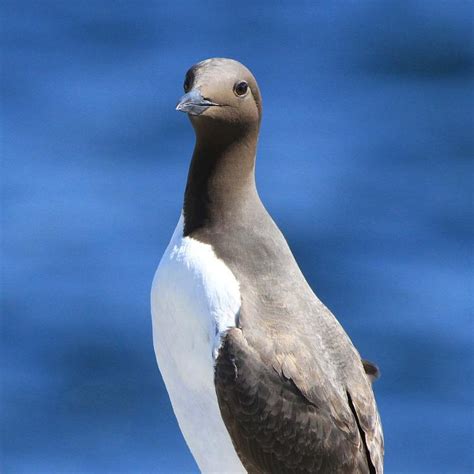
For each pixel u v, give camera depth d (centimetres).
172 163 3125
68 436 2270
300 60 3834
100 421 2303
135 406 2338
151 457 2211
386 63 3828
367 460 1010
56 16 4072
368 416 1011
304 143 3222
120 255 2697
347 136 3297
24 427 2286
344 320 2552
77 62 3788
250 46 3925
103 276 2634
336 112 3466
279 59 3841
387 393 2333
